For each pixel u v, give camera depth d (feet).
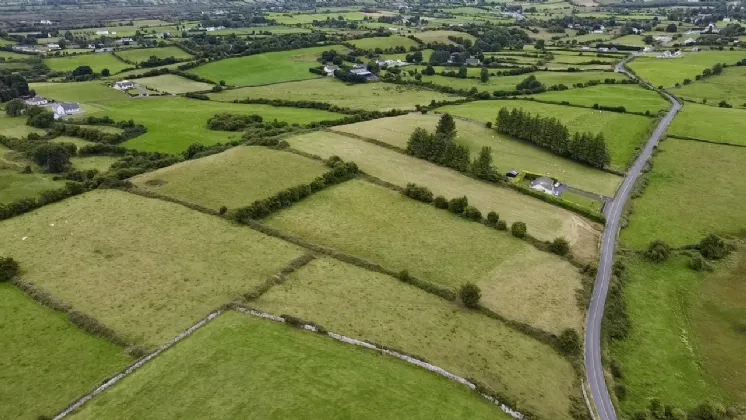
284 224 310.24
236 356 196.85
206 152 416.05
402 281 261.24
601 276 291.58
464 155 410.31
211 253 273.33
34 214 311.27
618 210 374.43
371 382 188.03
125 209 317.42
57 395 185.68
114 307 230.89
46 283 246.47
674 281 299.17
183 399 177.47
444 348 216.74
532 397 198.59
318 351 202.18
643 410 206.28
